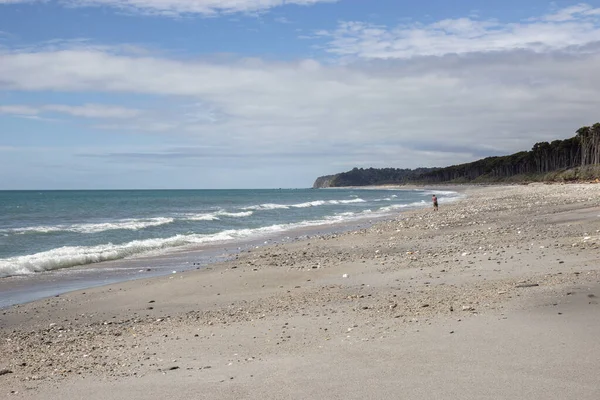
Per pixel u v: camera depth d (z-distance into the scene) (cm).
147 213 6556
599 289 1107
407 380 640
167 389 675
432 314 1034
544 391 574
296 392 626
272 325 1069
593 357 678
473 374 643
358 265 1867
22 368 859
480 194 10594
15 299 1560
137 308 1394
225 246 2861
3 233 3584
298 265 1953
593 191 7475
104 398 657
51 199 12781
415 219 4175
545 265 1548
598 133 14988
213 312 1280
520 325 869
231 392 643
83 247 2736
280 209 7381
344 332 952
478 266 1638
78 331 1165
